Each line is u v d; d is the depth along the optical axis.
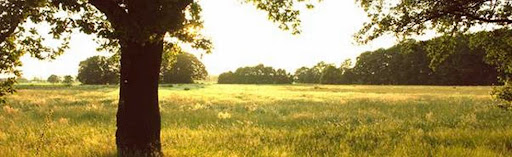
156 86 9.12
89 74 108.62
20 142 11.59
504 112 21.20
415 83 111.06
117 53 10.59
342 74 129.88
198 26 8.00
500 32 11.15
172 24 7.48
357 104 29.36
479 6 10.41
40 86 81.75
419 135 12.88
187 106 26.72
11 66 8.61
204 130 14.25
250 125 16.25
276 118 19.61
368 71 123.75
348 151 10.30
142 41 7.78
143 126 8.90
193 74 123.25
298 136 13.16
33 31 8.48
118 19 7.82
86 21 7.65
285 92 54.31
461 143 11.16
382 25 10.88
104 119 18.55
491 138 11.85
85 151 9.45
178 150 9.81
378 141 12.11
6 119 17.77
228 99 34.94
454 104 28.70
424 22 10.82
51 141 11.57
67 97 35.91
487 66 93.50
